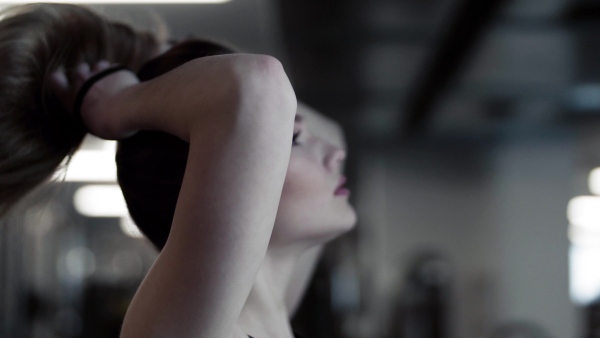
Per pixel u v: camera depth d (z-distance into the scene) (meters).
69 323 8.90
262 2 4.38
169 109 0.60
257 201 0.55
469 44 5.28
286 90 0.57
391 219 10.70
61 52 0.80
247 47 5.31
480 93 7.27
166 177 0.74
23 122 0.76
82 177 7.62
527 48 5.48
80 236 10.30
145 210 0.77
